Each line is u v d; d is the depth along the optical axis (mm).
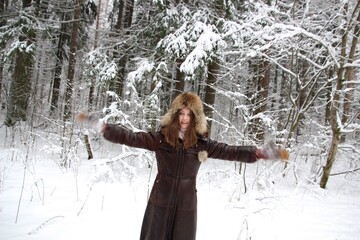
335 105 7438
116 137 2443
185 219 2553
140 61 10328
